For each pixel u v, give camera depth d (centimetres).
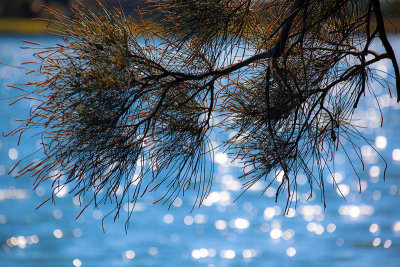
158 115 300
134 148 287
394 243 1339
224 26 331
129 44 303
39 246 1356
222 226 1533
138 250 1328
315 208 1695
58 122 273
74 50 282
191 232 1470
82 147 275
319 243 1369
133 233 1463
